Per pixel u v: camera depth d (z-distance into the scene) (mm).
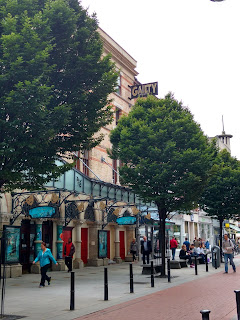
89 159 23969
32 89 8047
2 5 9195
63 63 10094
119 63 29000
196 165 16312
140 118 17594
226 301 9812
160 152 16500
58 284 13766
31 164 9039
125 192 26703
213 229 50625
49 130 8352
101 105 10281
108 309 8883
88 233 23297
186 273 17641
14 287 12945
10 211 16547
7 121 8406
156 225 29219
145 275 16859
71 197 20719
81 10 10922
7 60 8297
